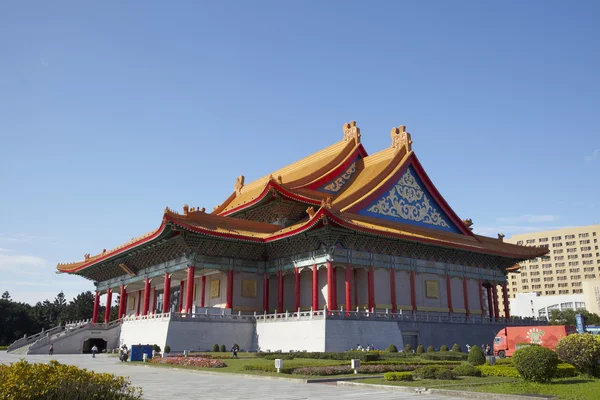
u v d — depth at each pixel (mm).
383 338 52156
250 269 62438
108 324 67438
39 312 137875
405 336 55500
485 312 72812
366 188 65688
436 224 71438
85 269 83500
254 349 55250
